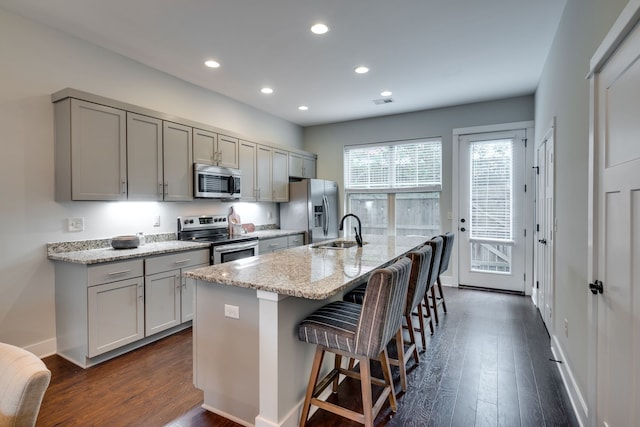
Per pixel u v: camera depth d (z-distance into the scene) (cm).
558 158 271
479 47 306
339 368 210
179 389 223
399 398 213
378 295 156
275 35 283
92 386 226
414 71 360
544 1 237
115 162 290
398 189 533
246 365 184
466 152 482
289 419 179
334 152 583
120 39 290
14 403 86
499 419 193
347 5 240
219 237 404
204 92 409
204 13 250
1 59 248
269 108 495
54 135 275
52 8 245
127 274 273
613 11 151
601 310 165
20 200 258
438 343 295
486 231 473
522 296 440
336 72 362
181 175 349
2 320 250
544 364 258
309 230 511
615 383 150
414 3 238
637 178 127
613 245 152
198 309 202
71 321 262
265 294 170
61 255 267
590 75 176
